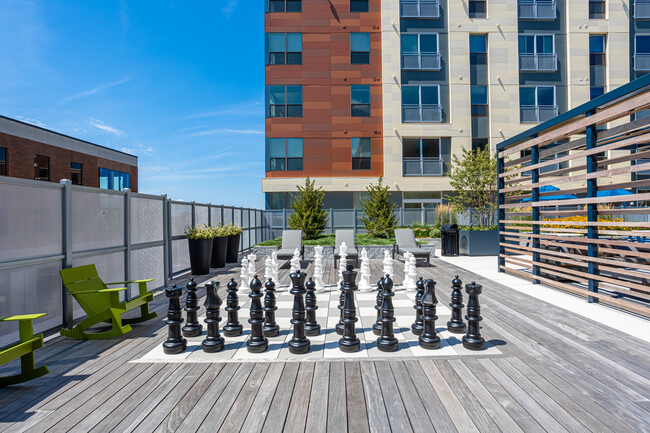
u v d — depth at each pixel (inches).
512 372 150.8
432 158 912.3
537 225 348.2
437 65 909.2
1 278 179.5
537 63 908.0
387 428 112.7
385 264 323.0
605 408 122.9
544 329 206.5
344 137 911.0
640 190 815.7
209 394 135.4
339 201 912.3
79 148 1040.2
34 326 196.2
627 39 901.8
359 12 916.0
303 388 139.3
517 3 908.6
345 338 178.5
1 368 161.3
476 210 730.2
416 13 907.4
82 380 148.3
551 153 329.1
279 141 911.7
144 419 119.2
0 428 114.7
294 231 532.1
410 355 170.1
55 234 213.9
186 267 436.1
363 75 914.1
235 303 202.1
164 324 228.8
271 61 912.9
